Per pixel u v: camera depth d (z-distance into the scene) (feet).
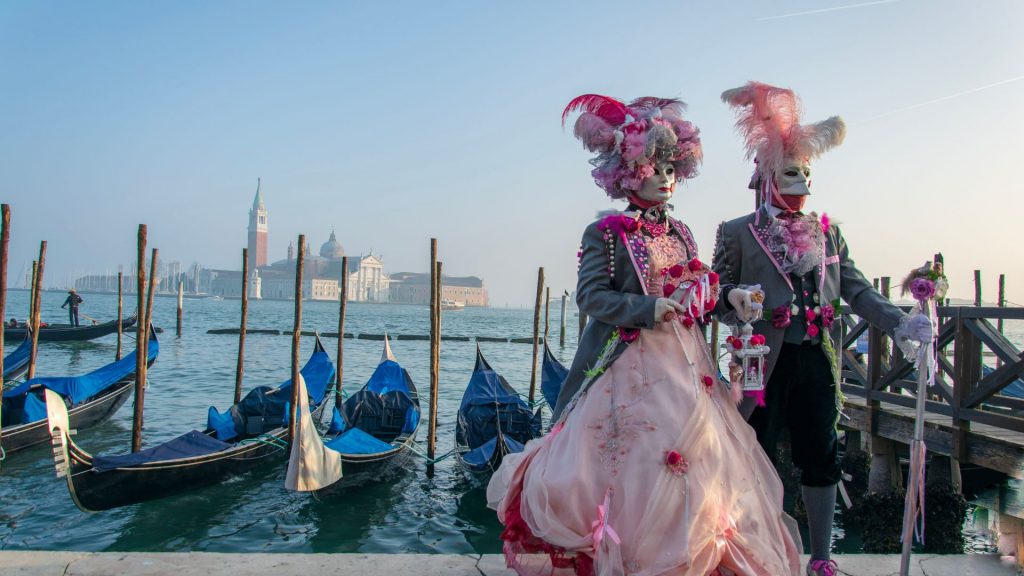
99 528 27.61
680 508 6.74
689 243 8.50
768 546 7.00
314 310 385.09
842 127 8.72
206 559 9.02
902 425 24.32
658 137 7.82
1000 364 20.92
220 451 31.99
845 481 30.07
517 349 130.21
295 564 8.91
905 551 8.05
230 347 114.32
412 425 39.27
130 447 41.39
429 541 27.04
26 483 32.89
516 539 7.61
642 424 7.11
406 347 127.65
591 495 7.02
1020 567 9.25
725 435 7.40
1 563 8.78
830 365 8.56
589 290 7.81
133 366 47.50
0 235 39.91
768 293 8.57
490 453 33.55
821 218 8.93
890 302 8.52
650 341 7.64
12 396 39.19
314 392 48.70
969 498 24.68
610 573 6.59
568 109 8.52
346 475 31.53
